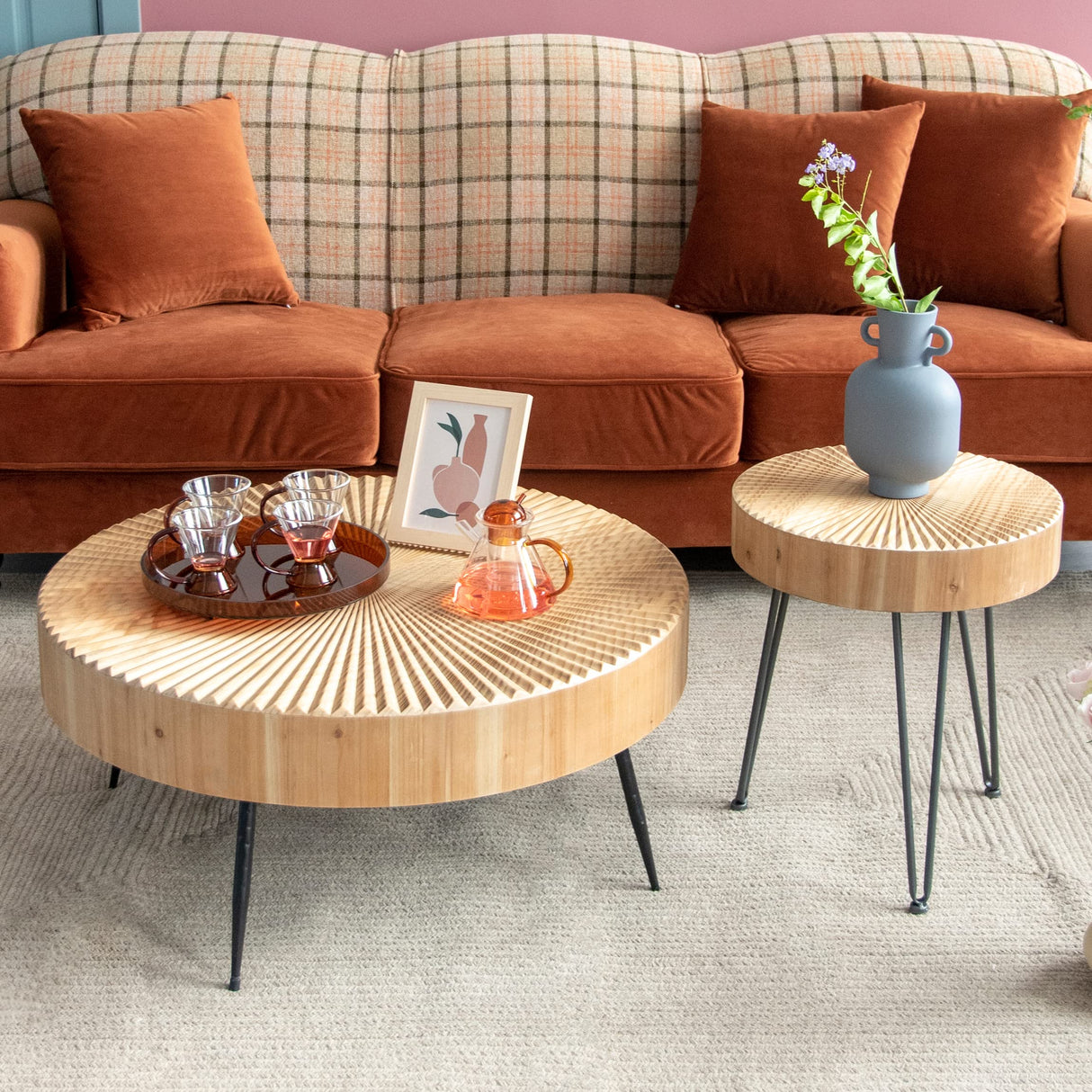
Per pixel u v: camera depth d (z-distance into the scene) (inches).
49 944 55.7
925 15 119.7
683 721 76.4
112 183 95.2
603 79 108.9
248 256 100.4
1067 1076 49.1
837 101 109.7
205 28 116.1
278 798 47.7
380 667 49.8
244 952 55.5
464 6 117.0
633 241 110.1
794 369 86.4
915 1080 48.8
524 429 60.3
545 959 55.4
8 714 75.5
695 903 59.3
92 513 87.9
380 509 67.1
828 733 74.9
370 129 108.5
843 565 57.2
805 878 61.3
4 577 95.7
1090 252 93.8
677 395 85.7
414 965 54.9
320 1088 48.1
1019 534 57.5
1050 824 65.7
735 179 100.6
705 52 120.2
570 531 64.7
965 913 58.7
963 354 86.4
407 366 86.1
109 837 63.9
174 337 88.4
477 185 108.7
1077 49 121.6
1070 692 79.0
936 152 101.8
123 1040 50.4
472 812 66.4
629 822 65.9
